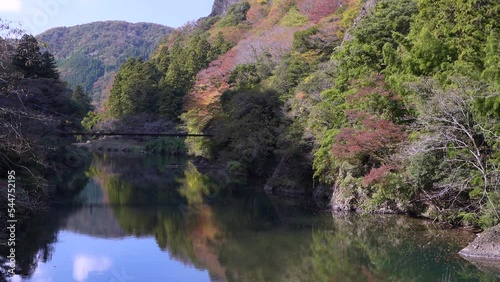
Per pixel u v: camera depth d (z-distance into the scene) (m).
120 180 32.78
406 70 18.69
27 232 17.11
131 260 14.25
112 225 18.88
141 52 119.81
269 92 32.78
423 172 16.00
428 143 15.11
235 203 23.84
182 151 51.59
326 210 21.22
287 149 25.83
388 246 15.23
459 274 12.41
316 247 15.55
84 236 16.98
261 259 14.48
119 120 57.53
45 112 32.47
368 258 14.28
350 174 20.72
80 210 21.72
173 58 69.12
